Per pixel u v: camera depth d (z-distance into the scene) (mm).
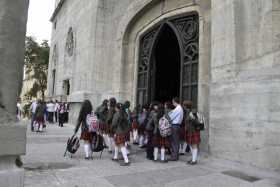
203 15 9156
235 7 6992
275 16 6020
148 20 12398
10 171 2574
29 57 41156
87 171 5461
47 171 5332
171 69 14602
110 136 7797
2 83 2670
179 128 7098
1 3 2699
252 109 6195
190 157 7367
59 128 15086
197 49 9500
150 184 4664
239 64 6820
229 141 6766
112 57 14609
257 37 6406
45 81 42469
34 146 8477
